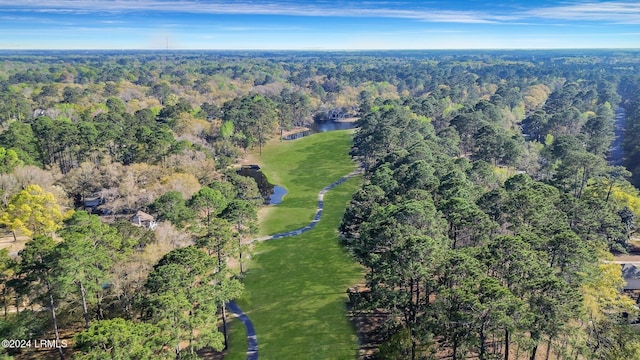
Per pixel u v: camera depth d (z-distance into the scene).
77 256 40.38
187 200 76.19
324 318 53.41
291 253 71.31
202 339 40.81
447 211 55.06
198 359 41.00
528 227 51.69
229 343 49.28
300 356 46.88
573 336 38.34
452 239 54.62
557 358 40.91
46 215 71.19
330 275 63.75
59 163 103.81
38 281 43.81
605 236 64.81
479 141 106.19
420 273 40.44
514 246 41.41
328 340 49.34
